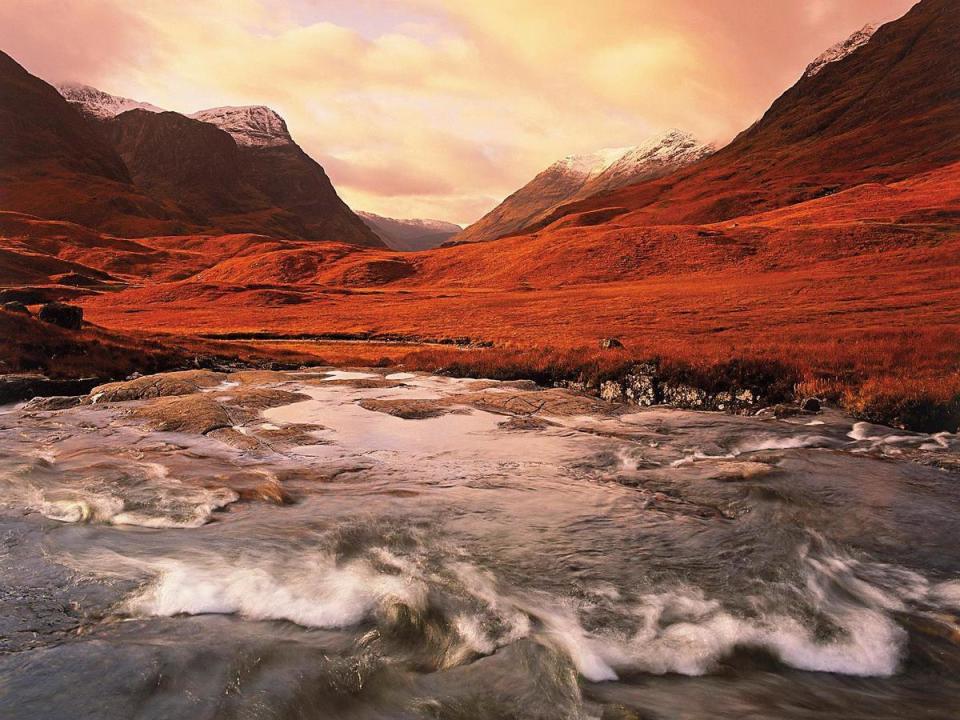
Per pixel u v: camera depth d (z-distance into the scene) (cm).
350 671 522
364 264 15562
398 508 987
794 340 3556
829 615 666
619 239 12538
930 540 876
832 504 1016
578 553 810
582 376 2553
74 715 440
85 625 594
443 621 621
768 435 1575
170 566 737
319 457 1348
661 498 1055
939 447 1458
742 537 872
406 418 1778
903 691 535
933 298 5000
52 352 2795
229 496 1025
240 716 449
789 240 10350
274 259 17162
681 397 2227
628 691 520
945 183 13862
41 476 1122
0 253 17912
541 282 11300
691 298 6806
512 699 492
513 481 1159
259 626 602
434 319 7494
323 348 5647
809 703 508
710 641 607
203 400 1877
